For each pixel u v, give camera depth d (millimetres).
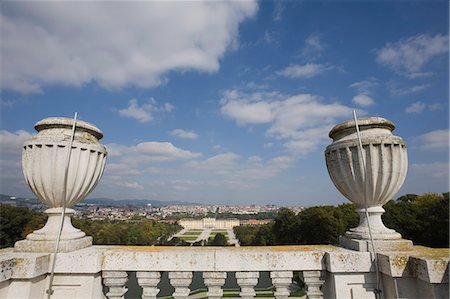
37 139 3811
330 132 4461
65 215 4059
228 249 4043
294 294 15617
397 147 3842
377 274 3639
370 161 3814
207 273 3807
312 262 3867
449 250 3809
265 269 3807
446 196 32938
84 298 3621
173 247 4320
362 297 3666
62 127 3984
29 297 3318
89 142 4031
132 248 4168
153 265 3781
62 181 3756
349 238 4242
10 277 3260
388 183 3836
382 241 3830
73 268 3639
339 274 3729
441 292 3051
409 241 3861
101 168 4297
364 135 3961
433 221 32219
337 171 4102
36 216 36281
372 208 4055
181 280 3779
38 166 3738
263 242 57562
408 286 3396
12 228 33375
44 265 3531
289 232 44094
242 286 3812
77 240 3998
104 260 3805
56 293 3631
